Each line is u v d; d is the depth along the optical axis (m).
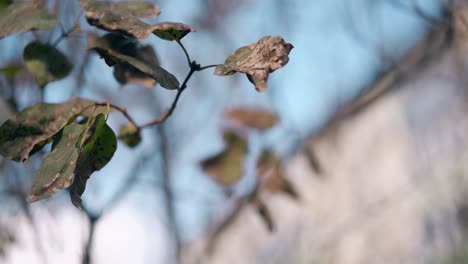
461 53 1.49
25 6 0.90
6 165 1.16
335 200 2.60
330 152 2.31
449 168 2.24
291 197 1.33
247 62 0.84
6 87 1.06
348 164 2.70
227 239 2.60
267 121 1.26
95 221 1.08
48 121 0.87
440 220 2.28
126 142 1.01
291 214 2.84
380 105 2.58
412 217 2.54
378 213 2.56
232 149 1.25
